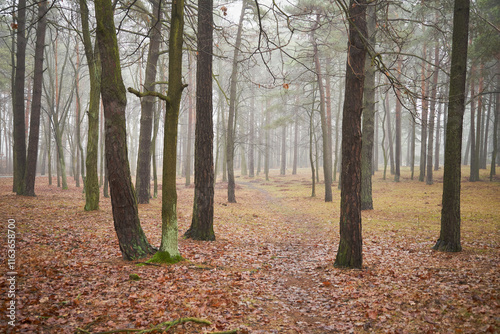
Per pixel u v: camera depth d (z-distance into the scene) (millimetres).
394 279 6742
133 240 7379
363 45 7535
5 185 24125
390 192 25547
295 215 17531
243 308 5320
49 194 19500
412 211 16922
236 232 12172
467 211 15672
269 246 10320
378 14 13898
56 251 7488
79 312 4664
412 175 31812
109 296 5293
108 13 6836
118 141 7141
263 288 6418
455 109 8758
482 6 19578
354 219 7719
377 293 5996
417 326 4633
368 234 12055
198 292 5742
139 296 5371
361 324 4820
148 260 7223
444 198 8953
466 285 5891
